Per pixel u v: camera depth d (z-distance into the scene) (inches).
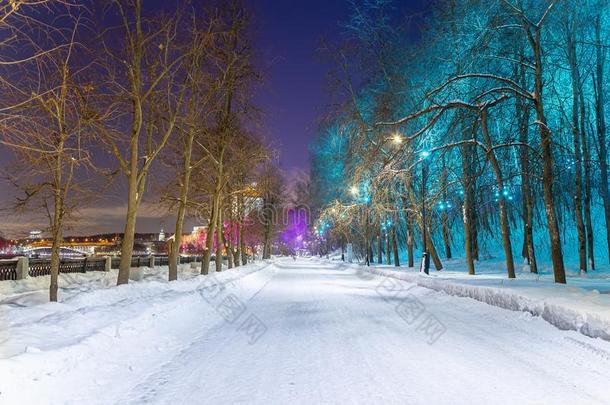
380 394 254.7
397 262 1840.6
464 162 1053.8
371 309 639.1
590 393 255.8
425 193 1226.6
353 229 2341.3
